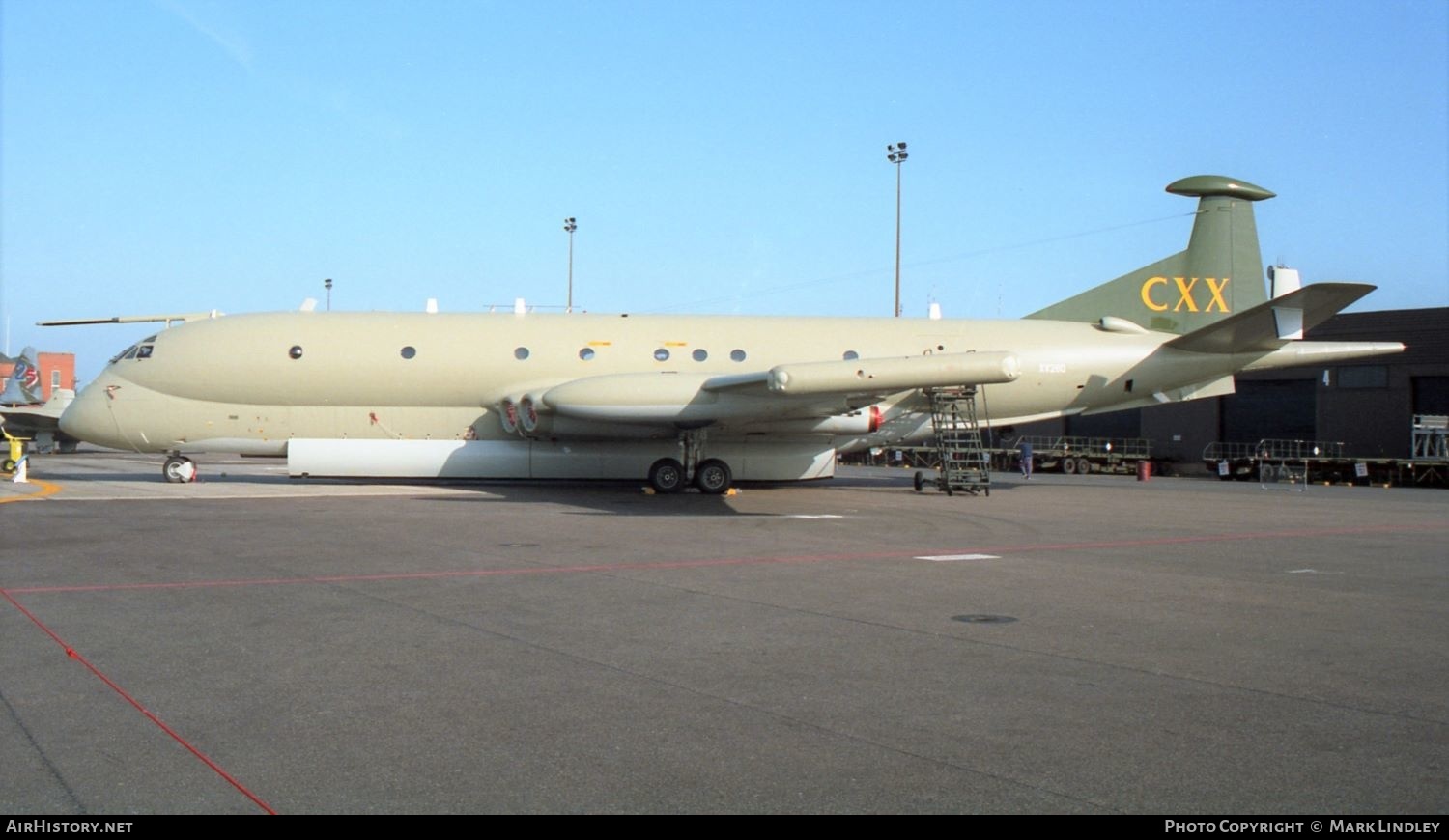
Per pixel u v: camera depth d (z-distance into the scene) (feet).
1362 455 143.43
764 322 84.02
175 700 21.48
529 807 15.79
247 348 78.59
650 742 18.94
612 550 45.60
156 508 64.03
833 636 28.07
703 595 34.53
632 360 80.48
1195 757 18.24
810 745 18.75
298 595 33.96
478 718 20.30
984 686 22.89
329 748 18.49
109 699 21.54
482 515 60.80
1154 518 66.23
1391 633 28.99
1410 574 41.22
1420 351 139.13
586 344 80.43
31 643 26.68
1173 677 23.88
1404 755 18.42
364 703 21.38
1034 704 21.53
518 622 29.81
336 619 30.04
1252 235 88.84
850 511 67.41
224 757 18.02
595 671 24.11
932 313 88.02
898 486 97.19
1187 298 88.28
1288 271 88.33
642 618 30.48
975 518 63.98
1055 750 18.54
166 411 79.77
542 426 76.43
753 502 72.84
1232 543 52.08
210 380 78.59
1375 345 85.05
